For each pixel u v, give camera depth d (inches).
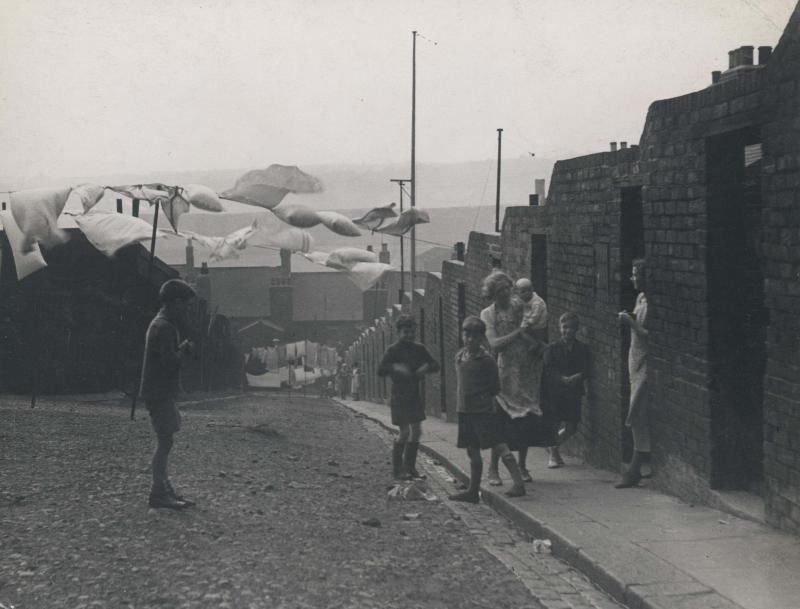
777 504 225.6
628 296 341.1
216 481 319.3
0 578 189.0
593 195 371.6
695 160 269.3
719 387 263.0
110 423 484.1
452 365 770.2
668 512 262.7
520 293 339.3
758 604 173.0
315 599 186.2
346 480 366.3
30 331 904.9
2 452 343.6
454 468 400.2
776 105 218.1
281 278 3093.0
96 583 189.2
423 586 202.5
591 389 377.7
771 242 223.0
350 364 2340.1
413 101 1026.1
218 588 189.2
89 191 611.8
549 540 244.4
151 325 262.5
